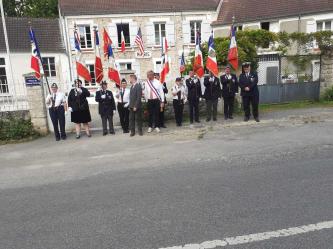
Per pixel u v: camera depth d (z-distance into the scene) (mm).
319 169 5750
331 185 5016
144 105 11516
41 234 3992
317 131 8859
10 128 10688
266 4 25859
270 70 14742
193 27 27141
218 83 11242
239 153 7121
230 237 3660
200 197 4797
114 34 25781
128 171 6371
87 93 10219
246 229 3820
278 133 8898
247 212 4246
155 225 4031
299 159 6410
